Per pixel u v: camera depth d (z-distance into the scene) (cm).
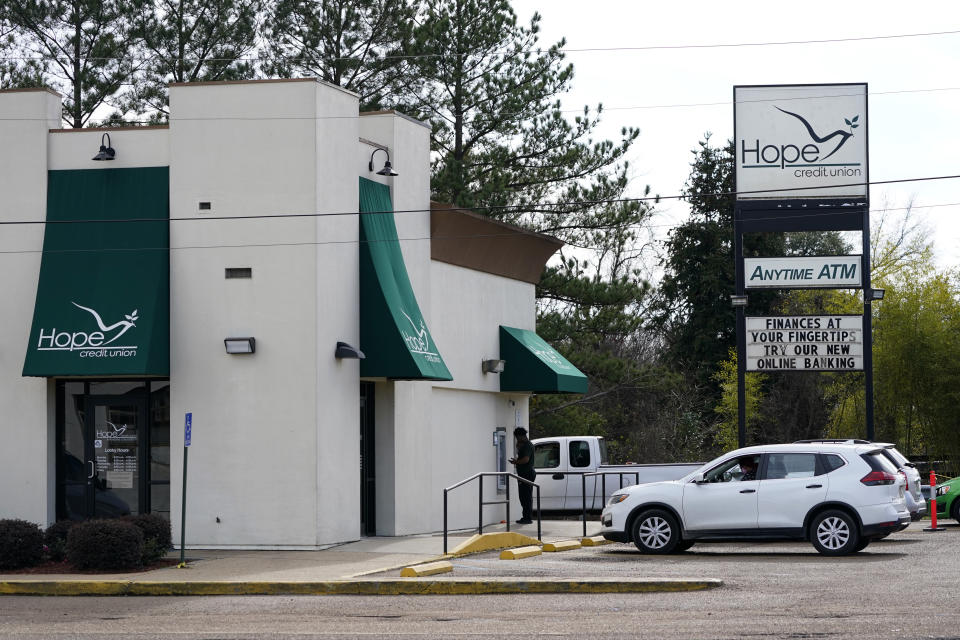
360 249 2234
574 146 4059
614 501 2120
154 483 2159
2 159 2195
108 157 2147
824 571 1748
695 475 2070
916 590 1508
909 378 4209
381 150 2369
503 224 2761
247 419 2072
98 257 2125
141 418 2169
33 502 2148
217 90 2125
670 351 6225
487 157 4044
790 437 5559
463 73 4019
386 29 3975
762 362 2988
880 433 4344
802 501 1995
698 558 2002
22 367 2162
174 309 2108
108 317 2075
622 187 4112
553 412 4400
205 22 3903
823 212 2995
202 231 2112
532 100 4009
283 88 2111
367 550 2038
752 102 3034
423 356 2255
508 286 2942
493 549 2083
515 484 2983
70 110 3831
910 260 5269
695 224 6116
